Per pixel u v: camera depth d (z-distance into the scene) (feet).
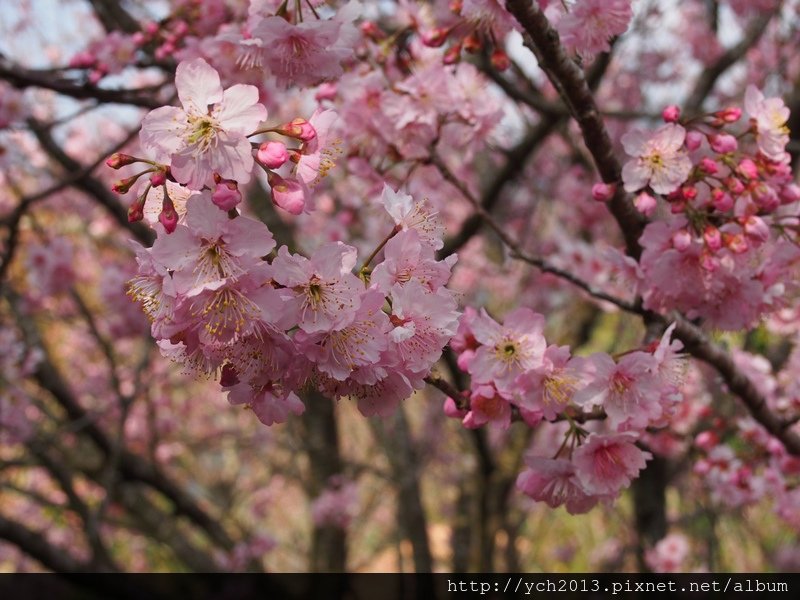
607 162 7.58
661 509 18.28
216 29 11.30
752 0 18.69
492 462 18.80
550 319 22.58
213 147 5.09
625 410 6.47
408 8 9.76
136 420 25.79
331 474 20.76
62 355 27.78
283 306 4.99
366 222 16.05
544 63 7.01
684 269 7.47
